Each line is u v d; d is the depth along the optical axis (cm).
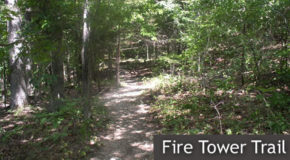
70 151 522
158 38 1540
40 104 952
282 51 583
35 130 639
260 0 574
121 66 2759
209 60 937
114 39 1256
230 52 775
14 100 936
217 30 703
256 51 668
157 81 1406
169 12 1189
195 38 821
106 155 515
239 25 680
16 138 612
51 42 241
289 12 592
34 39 254
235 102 647
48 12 497
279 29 643
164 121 682
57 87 701
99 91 1338
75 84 1352
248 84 720
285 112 504
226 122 545
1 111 934
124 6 941
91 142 577
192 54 888
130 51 2881
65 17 621
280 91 579
